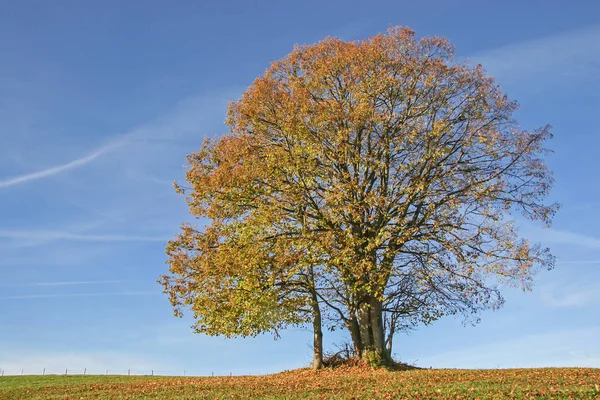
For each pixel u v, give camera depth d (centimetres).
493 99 2670
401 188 2528
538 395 1584
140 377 3253
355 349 2820
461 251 2494
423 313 2675
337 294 2666
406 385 1962
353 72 2650
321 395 1856
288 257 2481
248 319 2580
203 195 2725
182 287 2814
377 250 2592
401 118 2677
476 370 2456
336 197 2477
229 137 2825
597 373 2114
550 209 2614
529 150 2625
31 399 2198
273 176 2611
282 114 2678
